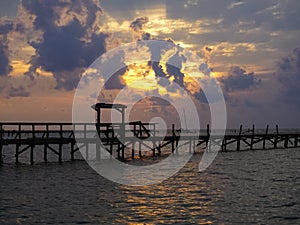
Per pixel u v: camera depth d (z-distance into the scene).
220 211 18.00
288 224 16.12
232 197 21.06
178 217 16.95
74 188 23.64
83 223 15.93
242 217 17.03
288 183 25.94
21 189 23.05
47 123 35.53
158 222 16.20
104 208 18.38
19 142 34.00
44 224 15.72
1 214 17.08
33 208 18.22
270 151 56.47
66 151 62.69
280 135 60.56
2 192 22.02
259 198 20.80
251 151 56.41
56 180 26.75
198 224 15.98
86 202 19.59
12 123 33.56
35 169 32.78
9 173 30.11
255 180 27.41
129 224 15.88
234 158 45.72
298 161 42.44
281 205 19.19
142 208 18.44
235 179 27.97
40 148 71.00
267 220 16.61
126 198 20.70
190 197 21.05
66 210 17.91
